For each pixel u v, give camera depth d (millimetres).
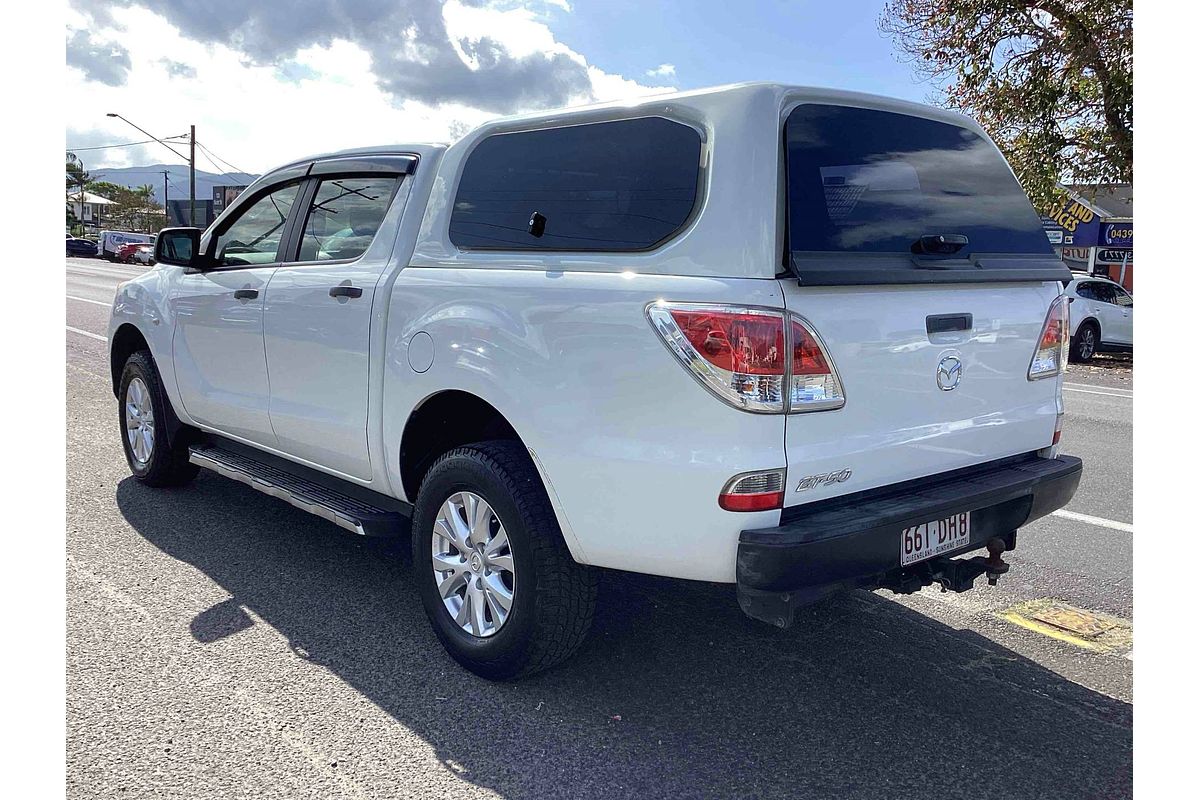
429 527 3496
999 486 3191
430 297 3457
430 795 2641
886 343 2883
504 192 3416
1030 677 3484
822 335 2719
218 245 4914
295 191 4453
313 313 4020
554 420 2969
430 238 3631
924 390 3027
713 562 2725
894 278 2846
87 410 7781
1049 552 4949
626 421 2814
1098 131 17016
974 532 3160
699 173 2844
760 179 2717
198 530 4832
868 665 3549
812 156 2846
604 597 4152
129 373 5531
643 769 2801
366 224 3973
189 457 4977
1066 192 18047
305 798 2602
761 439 2641
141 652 3445
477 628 3330
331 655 3482
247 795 2602
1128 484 6504
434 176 3771
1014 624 3982
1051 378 3574
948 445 3137
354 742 2895
